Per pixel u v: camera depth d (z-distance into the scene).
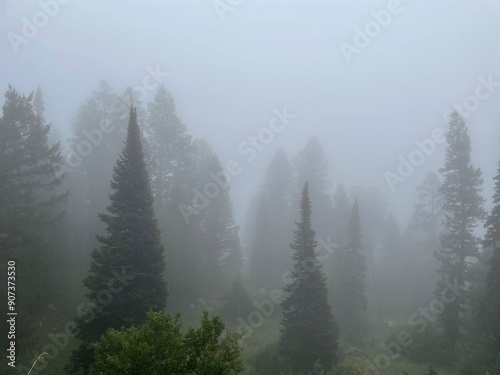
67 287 30.27
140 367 11.74
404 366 26.97
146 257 21.30
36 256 23.31
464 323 29.75
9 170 23.00
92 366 14.62
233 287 38.03
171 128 42.62
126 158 22.61
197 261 39.00
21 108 24.33
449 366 27.31
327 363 25.06
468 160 33.25
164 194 41.72
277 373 24.62
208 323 12.39
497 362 21.77
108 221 21.64
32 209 23.41
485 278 28.02
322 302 26.41
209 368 11.20
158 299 21.17
